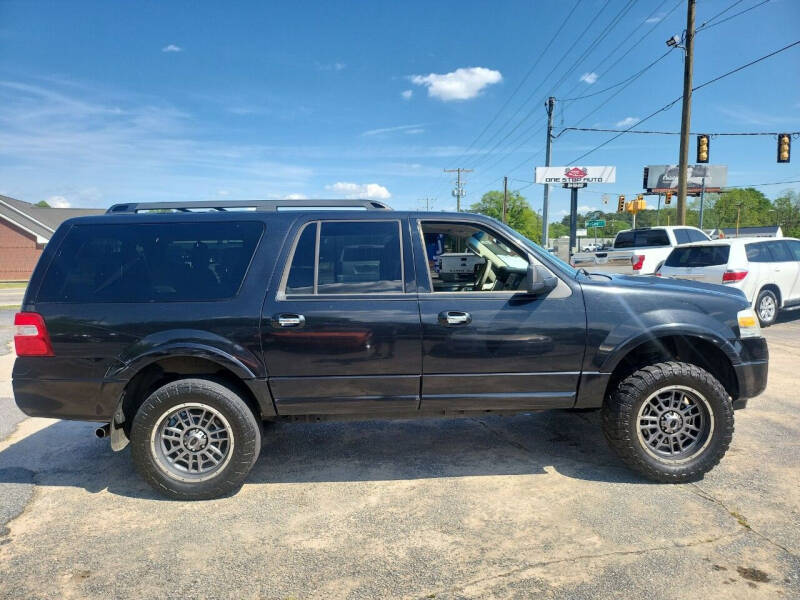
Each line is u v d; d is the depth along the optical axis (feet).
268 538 9.50
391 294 11.09
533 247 11.68
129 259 11.08
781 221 283.79
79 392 10.75
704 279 30.99
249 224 11.41
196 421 11.05
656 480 11.29
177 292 10.91
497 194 286.05
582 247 269.64
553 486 11.28
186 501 10.99
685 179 57.16
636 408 11.05
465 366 11.07
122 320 10.66
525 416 15.97
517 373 11.17
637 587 7.88
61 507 10.80
